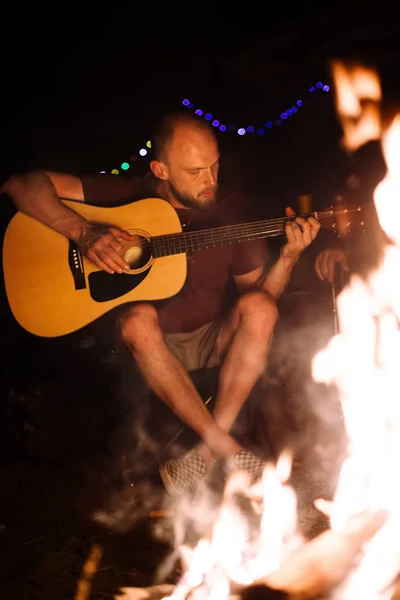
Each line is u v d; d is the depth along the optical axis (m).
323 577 2.33
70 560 2.67
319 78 7.30
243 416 3.77
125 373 4.24
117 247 3.27
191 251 3.44
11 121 7.52
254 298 3.20
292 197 7.32
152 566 2.58
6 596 2.45
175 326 3.52
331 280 3.65
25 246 3.45
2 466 3.61
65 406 4.36
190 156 3.33
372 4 6.91
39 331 3.47
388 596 2.19
